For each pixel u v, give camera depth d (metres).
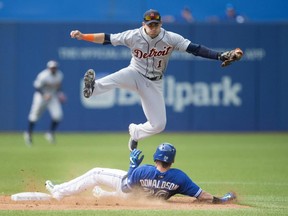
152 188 33.00
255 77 84.62
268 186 43.69
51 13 96.69
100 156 61.72
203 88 84.81
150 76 37.03
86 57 83.75
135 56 36.69
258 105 84.94
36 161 57.81
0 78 82.75
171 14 95.75
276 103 84.88
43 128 85.56
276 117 84.94
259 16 96.00
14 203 34.03
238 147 70.50
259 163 57.25
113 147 69.88
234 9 95.81
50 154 63.62
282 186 43.75
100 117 84.56
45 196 34.91
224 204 33.78
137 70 37.09
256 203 35.28
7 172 50.41
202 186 43.62
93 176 33.88
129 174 33.19
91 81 36.44
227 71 84.69
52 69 73.44
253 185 44.12
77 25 82.94
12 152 65.50
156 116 37.66
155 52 36.09
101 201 34.28
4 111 83.44
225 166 55.09
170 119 84.94
